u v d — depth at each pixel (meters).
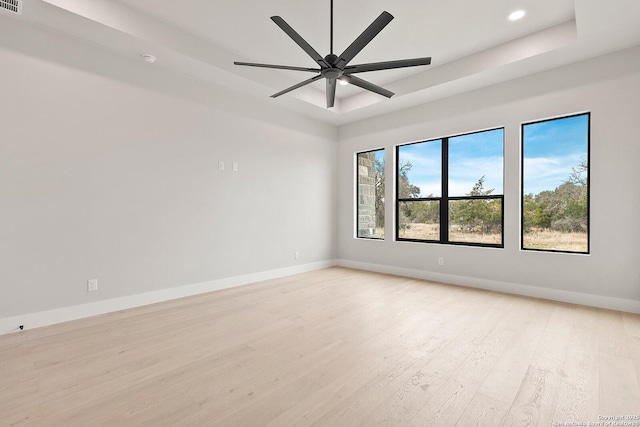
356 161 5.82
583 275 3.46
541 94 3.72
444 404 1.69
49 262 2.88
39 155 2.82
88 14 2.70
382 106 4.93
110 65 3.24
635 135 3.15
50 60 2.87
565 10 2.96
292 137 5.19
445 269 4.59
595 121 3.37
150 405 1.69
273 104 4.81
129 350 2.35
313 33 3.36
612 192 3.28
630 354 2.26
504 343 2.47
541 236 3.84
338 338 2.57
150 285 3.54
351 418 1.58
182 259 3.82
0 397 1.75
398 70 4.21
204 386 1.87
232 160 4.35
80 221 3.05
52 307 2.89
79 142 3.04
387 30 3.29
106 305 3.22
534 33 3.33
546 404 1.69
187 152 3.87
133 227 3.41
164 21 3.16
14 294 2.70
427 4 2.87
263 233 4.75
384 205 5.34
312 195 5.54
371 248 5.49
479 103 4.21
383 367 2.10
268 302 3.58
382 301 3.62
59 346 2.42
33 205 2.79
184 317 3.08
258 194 4.68
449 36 3.41
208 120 4.07
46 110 2.85
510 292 3.97
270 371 2.05
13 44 2.69
